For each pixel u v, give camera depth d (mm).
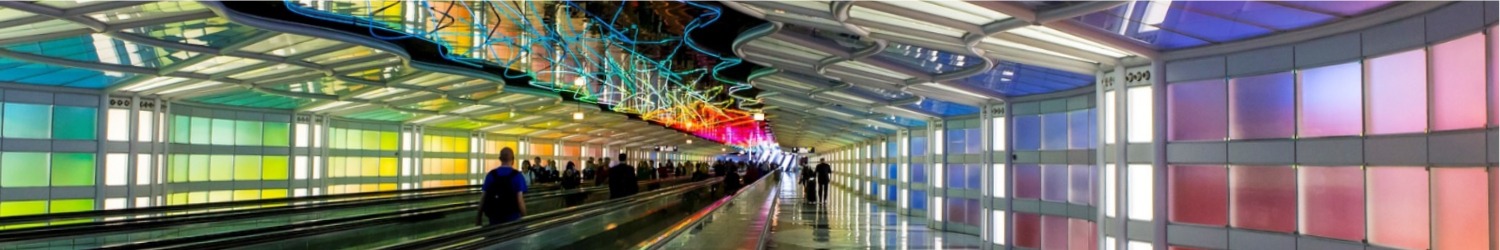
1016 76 19172
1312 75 11711
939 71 19297
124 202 22359
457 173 44656
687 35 21062
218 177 28125
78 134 21594
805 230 28609
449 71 23062
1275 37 12117
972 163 27594
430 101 31844
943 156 29312
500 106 35656
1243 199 12812
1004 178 22859
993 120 23531
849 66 20141
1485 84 8695
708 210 18000
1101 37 12797
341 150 35062
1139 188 14422
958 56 16672
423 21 16750
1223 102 13125
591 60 23547
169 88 22172
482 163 47562
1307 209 11766
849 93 26891
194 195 27000
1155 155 13953
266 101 28328
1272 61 12328
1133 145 14508
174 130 26141
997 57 16375
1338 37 11266
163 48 16062
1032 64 15758
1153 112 13922
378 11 15602
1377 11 10383
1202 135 13430
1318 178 11562
